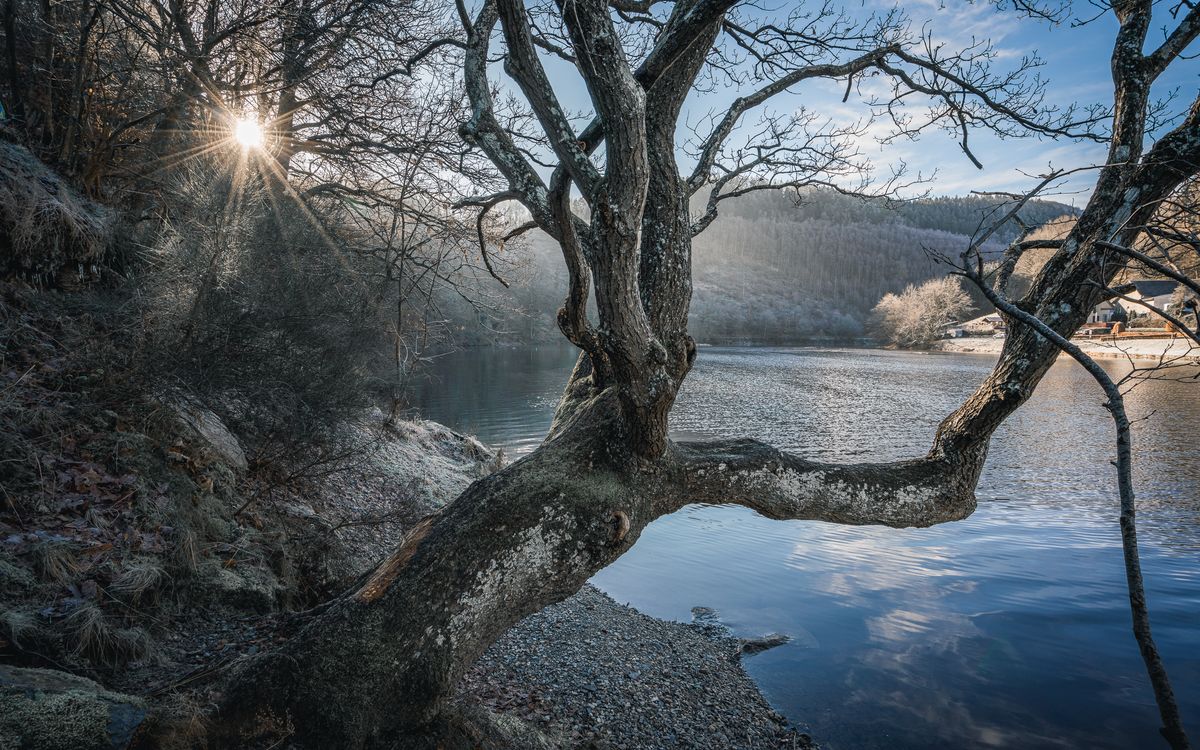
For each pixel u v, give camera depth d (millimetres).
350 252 9867
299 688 2791
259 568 4848
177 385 5512
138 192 8133
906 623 8492
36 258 5973
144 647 3516
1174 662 7477
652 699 5977
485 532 2994
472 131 3455
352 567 6055
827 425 27938
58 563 3600
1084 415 30156
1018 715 6391
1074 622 8516
